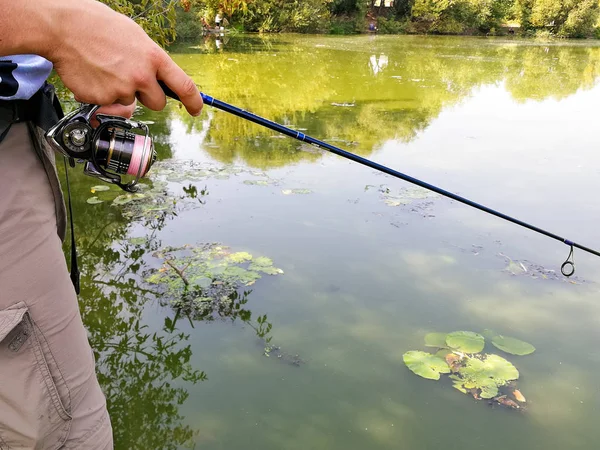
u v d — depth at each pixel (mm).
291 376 1965
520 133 5367
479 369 2025
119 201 3230
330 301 2387
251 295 2398
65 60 737
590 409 1880
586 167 4344
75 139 908
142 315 2240
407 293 2486
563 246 2994
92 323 2170
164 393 1855
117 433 1682
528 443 1727
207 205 3268
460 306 2404
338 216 3215
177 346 2080
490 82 8664
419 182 1641
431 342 2162
